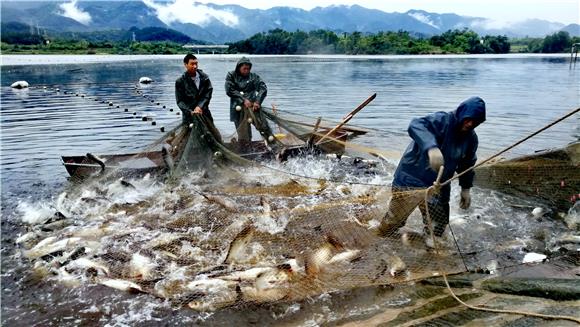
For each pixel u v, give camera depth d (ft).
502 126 39.42
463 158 17.74
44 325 13.53
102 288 15.37
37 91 73.92
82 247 17.61
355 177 27.45
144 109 55.06
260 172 25.57
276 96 63.72
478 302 13.38
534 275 15.14
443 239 17.42
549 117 43.62
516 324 11.84
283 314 13.69
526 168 23.34
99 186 25.00
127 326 13.42
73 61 169.17
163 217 20.94
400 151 32.12
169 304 14.44
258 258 16.76
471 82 82.02
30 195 24.49
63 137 38.47
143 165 26.99
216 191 24.13
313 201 21.84
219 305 14.20
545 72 106.32
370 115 47.16
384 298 14.19
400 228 17.52
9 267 16.85
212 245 18.11
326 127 34.30
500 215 20.43
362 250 16.48
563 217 19.98
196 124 26.32
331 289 14.69
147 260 16.83
